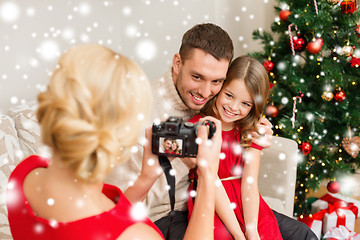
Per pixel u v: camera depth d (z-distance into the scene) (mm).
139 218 569
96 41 2334
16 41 1753
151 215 1271
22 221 562
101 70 480
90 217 520
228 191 1252
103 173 481
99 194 573
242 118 1286
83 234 512
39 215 551
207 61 1135
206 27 1184
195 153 781
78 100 461
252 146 1283
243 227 1208
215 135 775
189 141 775
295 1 1864
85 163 476
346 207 1944
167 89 1286
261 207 1281
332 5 1730
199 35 1157
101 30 2365
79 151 460
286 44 1945
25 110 1338
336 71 1760
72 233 513
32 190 570
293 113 1799
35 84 1857
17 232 591
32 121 1297
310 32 1792
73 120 454
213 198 740
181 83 1231
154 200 1237
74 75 472
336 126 1985
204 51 1136
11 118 1302
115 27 2486
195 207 732
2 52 1696
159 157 808
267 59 2004
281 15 1821
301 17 1724
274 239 1182
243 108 1235
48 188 537
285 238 1253
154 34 2406
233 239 1132
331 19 1720
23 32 1783
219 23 2340
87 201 533
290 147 1556
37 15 1860
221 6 2316
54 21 1979
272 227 1218
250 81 1194
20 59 1779
